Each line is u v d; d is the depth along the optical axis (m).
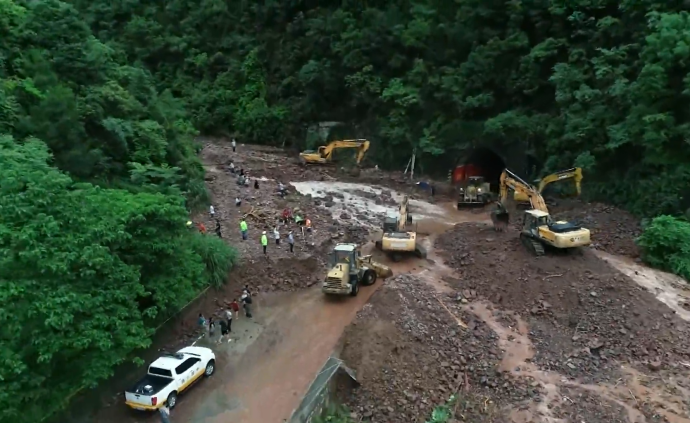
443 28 50.56
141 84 38.97
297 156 58.00
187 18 73.50
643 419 18.42
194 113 68.44
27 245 14.91
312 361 22.47
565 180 40.00
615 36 39.66
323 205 40.16
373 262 30.03
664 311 24.23
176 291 22.56
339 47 55.94
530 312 24.88
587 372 20.94
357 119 56.84
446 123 49.53
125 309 17.58
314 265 30.42
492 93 47.38
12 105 25.36
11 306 14.38
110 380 19.97
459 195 43.66
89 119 28.95
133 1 75.81
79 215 16.61
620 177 37.44
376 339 22.20
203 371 21.23
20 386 14.66
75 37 33.22
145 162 31.50
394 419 18.91
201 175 38.97
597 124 38.34
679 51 32.31
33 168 16.97
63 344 15.22
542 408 18.83
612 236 32.88
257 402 20.06
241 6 70.19
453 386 20.28
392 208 41.06
